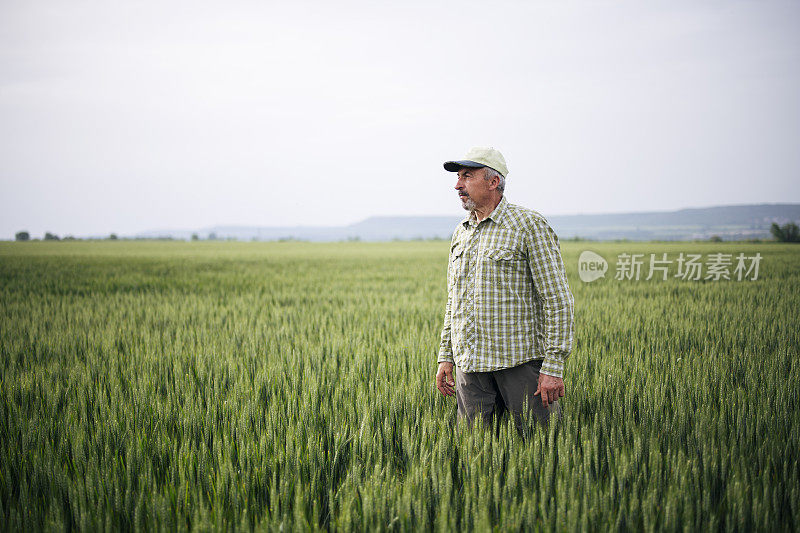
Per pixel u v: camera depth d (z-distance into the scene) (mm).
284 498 2260
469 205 3039
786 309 8461
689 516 2096
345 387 3883
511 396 3059
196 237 150250
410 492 2201
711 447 2658
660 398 3424
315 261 30594
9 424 3215
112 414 3209
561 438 2695
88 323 7836
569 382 4016
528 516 2096
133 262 29219
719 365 4492
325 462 2748
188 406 3373
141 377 4422
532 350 3004
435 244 87812
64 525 2111
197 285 15258
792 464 2596
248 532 2051
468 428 3100
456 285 3199
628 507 2230
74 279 17469
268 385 4035
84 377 4312
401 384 3754
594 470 2562
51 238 137625
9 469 2625
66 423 3182
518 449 2662
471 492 2314
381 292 12945
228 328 7418
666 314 8039
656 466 2408
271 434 2941
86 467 2596
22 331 7129
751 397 3436
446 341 3438
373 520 2145
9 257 35031
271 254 42688
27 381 4137
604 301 9938
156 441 2885
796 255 28562
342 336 6430
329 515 2307
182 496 2334
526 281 2990
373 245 79750
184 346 5910
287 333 6629
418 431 3018
